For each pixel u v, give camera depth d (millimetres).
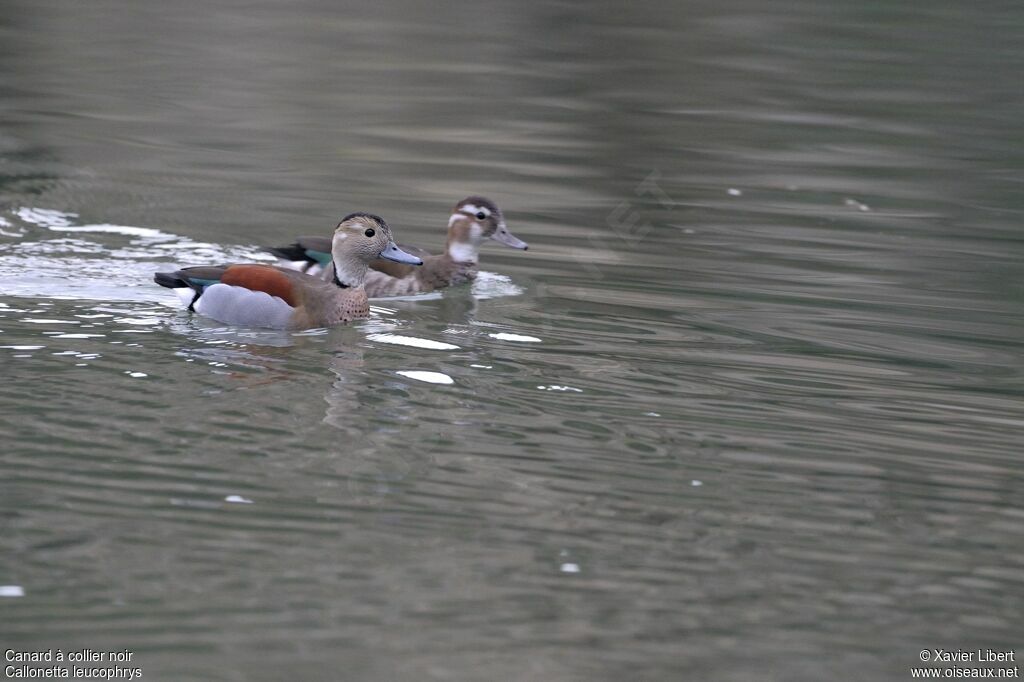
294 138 26500
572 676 7535
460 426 11547
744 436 11664
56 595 8148
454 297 16984
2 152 24250
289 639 7773
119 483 9875
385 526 9367
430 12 41000
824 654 7938
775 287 17422
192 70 32406
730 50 35781
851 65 34188
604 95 30906
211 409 11648
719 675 7641
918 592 8781
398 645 7770
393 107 29344
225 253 18703
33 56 33125
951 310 16547
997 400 13008
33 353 13156
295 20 39125
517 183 23500
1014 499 10414
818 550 9359
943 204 22547
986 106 30172
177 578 8438
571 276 17906
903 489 10555
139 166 23844
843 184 23797
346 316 15328
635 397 12641
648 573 8867
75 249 18359
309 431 11203
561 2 42594
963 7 41562
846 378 13594
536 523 9562
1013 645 8117
